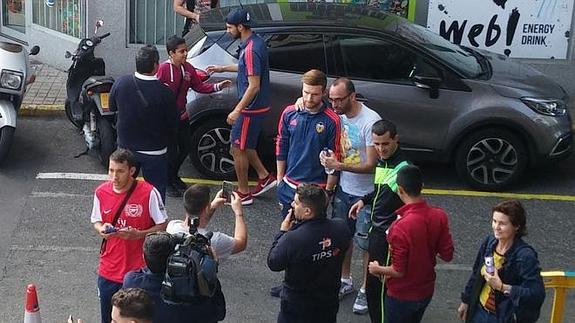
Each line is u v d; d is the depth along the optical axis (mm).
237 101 9773
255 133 9156
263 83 8984
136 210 6258
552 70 13125
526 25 13039
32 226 8820
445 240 6059
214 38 9898
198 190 5863
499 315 5613
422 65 9828
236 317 7336
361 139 7062
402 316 6137
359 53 9844
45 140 11141
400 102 9750
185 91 9188
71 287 7719
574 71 13117
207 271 5227
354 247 8594
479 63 10312
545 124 9789
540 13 12984
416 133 9844
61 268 8031
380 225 6551
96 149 10398
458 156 9945
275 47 9836
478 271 5773
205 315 5387
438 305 7648
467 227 9109
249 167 10422
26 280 7797
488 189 10023
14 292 7590
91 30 13141
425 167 10656
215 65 9781
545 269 8289
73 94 11000
